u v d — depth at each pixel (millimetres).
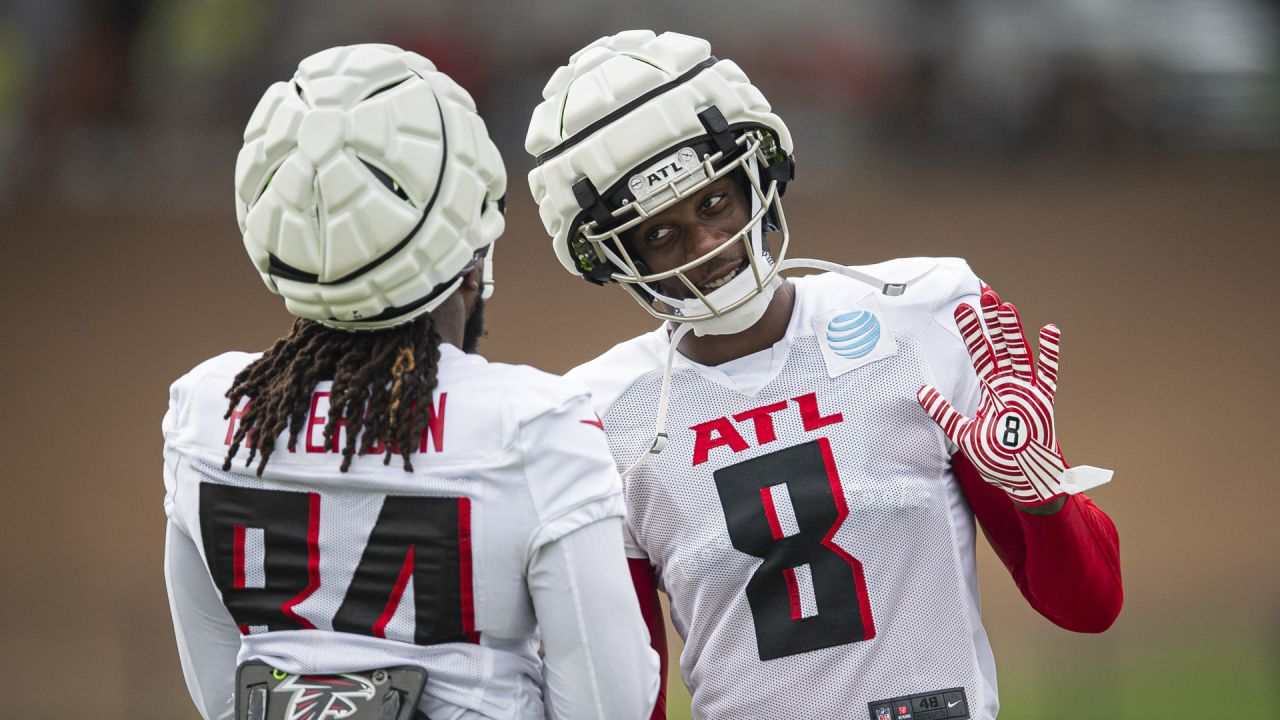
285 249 6594
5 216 63500
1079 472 7348
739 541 8070
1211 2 71938
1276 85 68500
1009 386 7312
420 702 6555
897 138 69188
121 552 35000
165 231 61656
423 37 67375
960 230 56500
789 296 8523
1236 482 34719
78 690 27297
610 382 8578
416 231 6598
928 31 71000
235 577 6824
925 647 7918
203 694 7480
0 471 40375
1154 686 23188
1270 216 55469
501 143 66625
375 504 6578
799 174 66688
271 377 6891
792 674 7969
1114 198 59938
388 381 6656
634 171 7785
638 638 6773
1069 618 7883
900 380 8148
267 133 6641
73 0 69188
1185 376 41500
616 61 7938
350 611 6625
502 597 6570
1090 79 68875
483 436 6547
